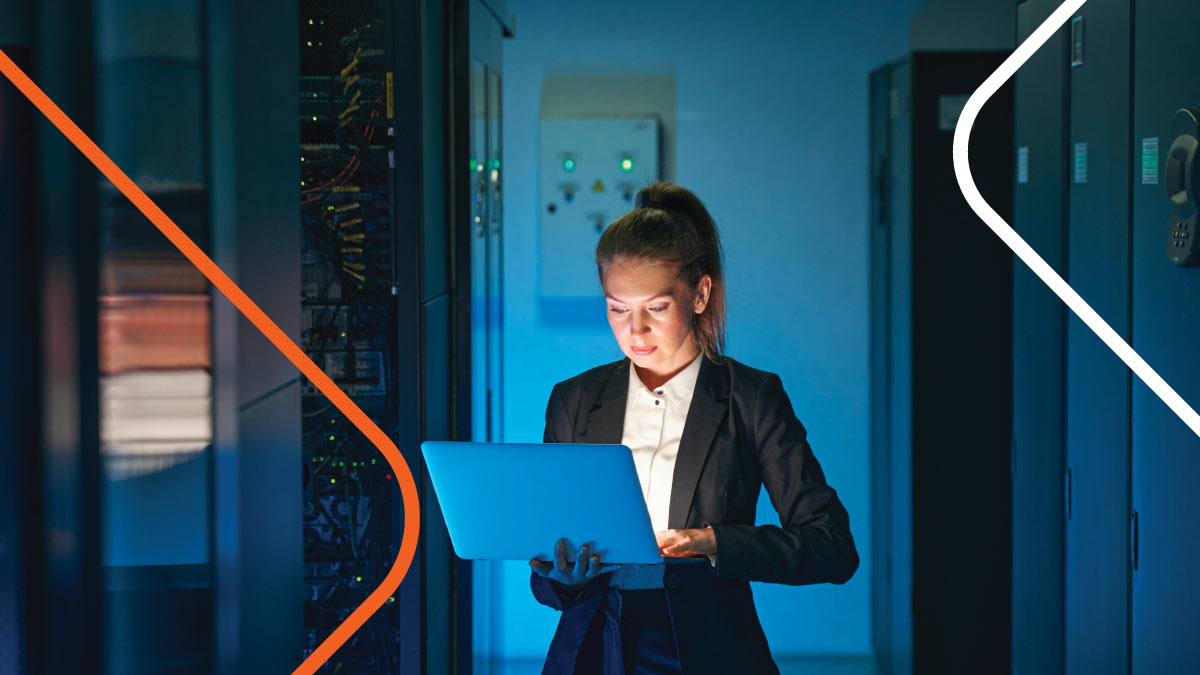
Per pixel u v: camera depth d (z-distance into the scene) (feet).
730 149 16.55
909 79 14.28
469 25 10.74
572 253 16.46
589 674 6.00
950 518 14.57
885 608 15.96
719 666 5.95
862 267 16.62
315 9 9.46
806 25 16.40
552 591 5.98
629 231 6.17
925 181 14.29
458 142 10.77
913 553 14.58
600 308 16.57
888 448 15.66
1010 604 14.56
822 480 6.33
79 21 3.74
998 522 14.52
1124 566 9.11
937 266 14.34
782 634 16.89
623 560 5.58
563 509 5.49
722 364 6.51
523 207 16.60
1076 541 10.31
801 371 16.72
